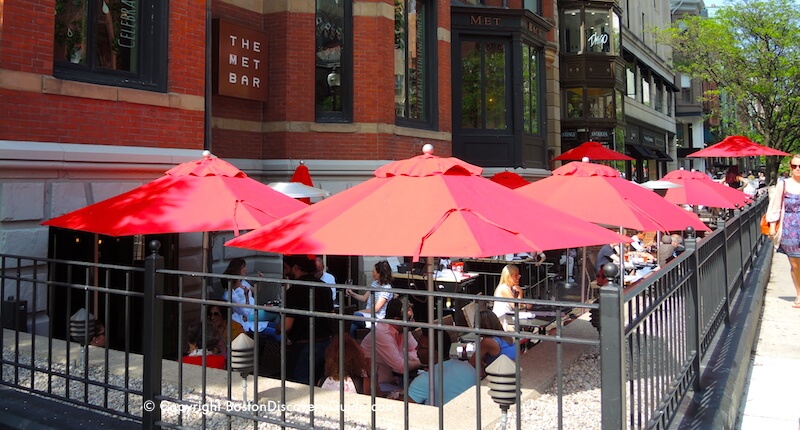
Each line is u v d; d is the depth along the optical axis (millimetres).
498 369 3361
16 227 7332
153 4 9023
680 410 4133
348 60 12602
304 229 4438
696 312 4789
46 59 7543
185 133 9234
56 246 7938
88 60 8305
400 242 3949
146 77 8961
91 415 4406
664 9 39250
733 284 7914
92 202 8062
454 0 17547
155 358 3961
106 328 4371
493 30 17125
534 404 4535
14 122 7234
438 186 4500
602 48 23797
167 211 5953
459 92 16875
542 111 19250
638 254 12898
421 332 6953
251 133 12477
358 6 12547
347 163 12398
